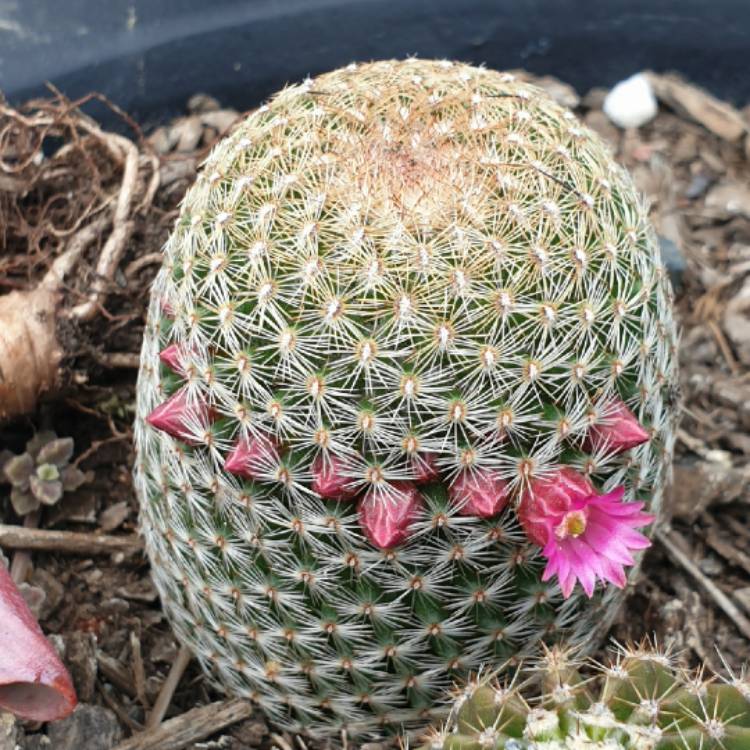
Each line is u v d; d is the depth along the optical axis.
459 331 0.16
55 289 0.25
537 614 0.19
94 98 0.32
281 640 0.19
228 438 0.17
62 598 0.24
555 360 0.16
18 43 0.33
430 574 0.17
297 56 0.34
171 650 0.24
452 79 0.19
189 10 0.34
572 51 0.36
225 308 0.16
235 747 0.22
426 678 0.19
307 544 0.17
